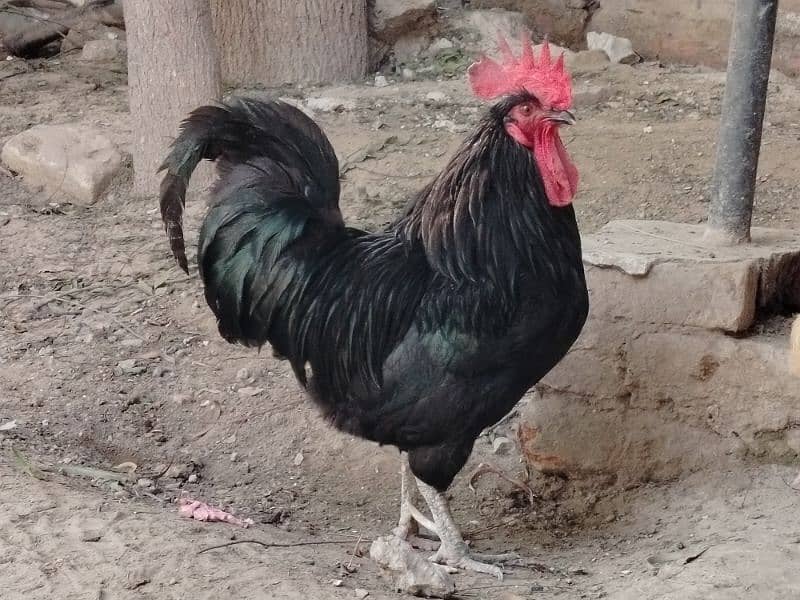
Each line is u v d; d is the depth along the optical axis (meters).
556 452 2.76
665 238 2.77
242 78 4.79
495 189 2.46
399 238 2.55
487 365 2.46
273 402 2.98
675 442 2.70
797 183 3.46
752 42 2.65
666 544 2.55
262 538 2.55
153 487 2.76
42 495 2.57
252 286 2.54
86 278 3.34
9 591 2.37
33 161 3.90
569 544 2.65
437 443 2.51
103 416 2.94
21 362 3.07
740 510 2.58
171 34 3.64
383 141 3.95
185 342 3.14
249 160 2.54
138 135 3.78
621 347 2.70
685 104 4.23
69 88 4.88
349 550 2.57
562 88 2.42
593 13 5.23
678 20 4.89
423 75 4.89
